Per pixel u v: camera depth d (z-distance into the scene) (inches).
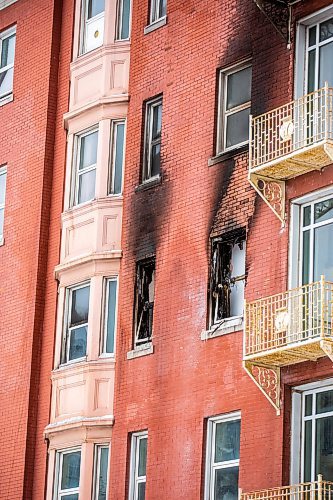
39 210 2952.8
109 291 2785.4
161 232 2677.2
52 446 2783.0
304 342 2203.5
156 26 2824.8
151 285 2706.7
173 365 2571.4
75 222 2871.6
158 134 2792.8
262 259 2433.6
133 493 2615.7
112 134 2864.2
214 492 2447.1
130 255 2741.1
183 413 2519.7
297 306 2299.5
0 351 2970.0
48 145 2989.7
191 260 2591.0
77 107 2938.0
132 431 2628.0
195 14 2733.8
